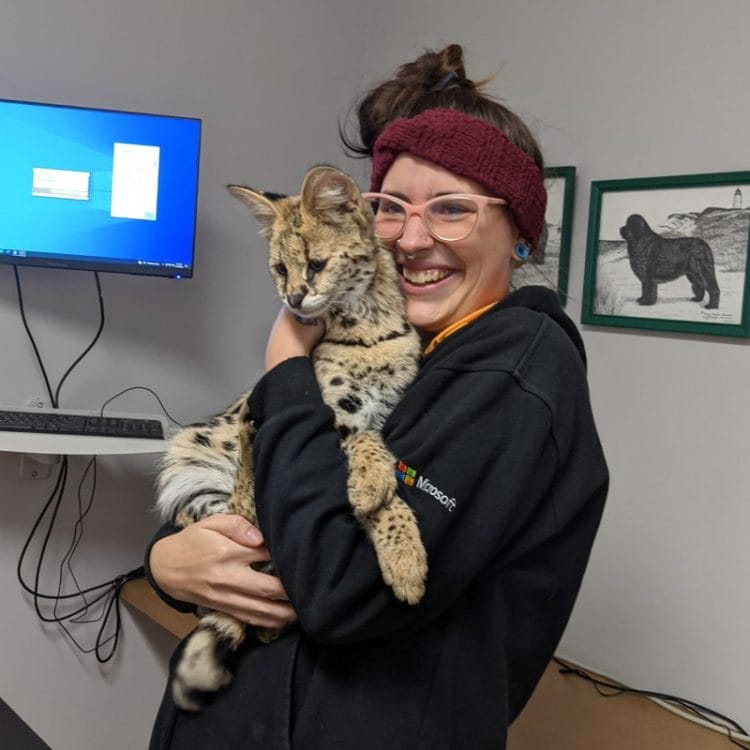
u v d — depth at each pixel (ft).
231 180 8.91
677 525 6.68
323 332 4.54
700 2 6.54
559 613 3.92
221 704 3.83
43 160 7.34
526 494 3.35
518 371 3.39
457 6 8.60
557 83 7.57
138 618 8.80
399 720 3.35
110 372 8.41
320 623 3.22
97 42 7.98
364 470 3.33
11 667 8.20
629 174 7.00
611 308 7.11
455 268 4.05
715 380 6.49
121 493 8.61
